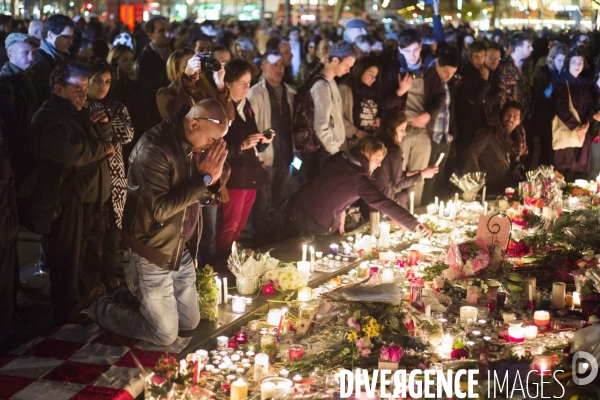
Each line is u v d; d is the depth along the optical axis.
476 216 8.56
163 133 4.98
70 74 5.78
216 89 6.41
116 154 6.84
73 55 9.98
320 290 6.31
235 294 6.18
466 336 5.52
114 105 6.98
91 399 4.48
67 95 5.83
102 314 5.36
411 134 9.45
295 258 7.14
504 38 19.08
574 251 7.04
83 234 6.24
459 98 10.78
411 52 9.45
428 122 9.72
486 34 25.25
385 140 8.30
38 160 5.77
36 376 4.75
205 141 5.01
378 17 34.34
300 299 5.94
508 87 11.33
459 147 10.90
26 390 4.57
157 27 9.16
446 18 35.53
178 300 5.41
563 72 11.27
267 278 6.21
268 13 37.44
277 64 7.98
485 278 6.41
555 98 11.21
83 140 5.81
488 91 10.94
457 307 6.19
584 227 7.43
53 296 6.02
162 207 4.89
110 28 20.88
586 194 9.63
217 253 7.30
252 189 7.29
